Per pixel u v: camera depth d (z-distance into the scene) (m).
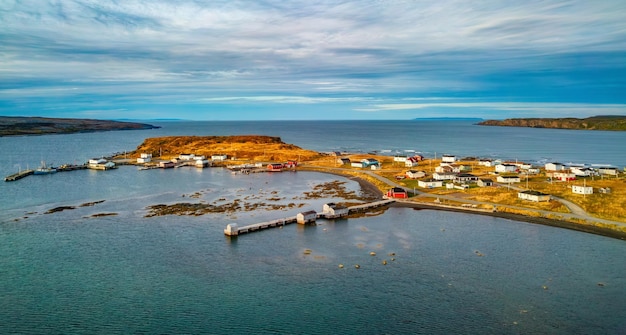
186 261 85.75
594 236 97.19
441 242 96.44
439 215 121.12
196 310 65.62
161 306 66.88
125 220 117.38
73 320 62.81
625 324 60.34
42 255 89.00
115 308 66.25
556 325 60.34
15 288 73.19
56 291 72.06
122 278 77.31
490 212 121.12
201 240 99.44
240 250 92.31
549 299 67.94
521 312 64.00
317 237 101.69
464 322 61.41
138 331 59.84
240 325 61.31
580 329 59.28
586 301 67.12
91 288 73.19
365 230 107.38
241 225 112.06
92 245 95.50
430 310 64.94
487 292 70.69
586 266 80.56
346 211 122.94
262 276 78.19
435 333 58.75
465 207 126.31
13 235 102.75
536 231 102.50
